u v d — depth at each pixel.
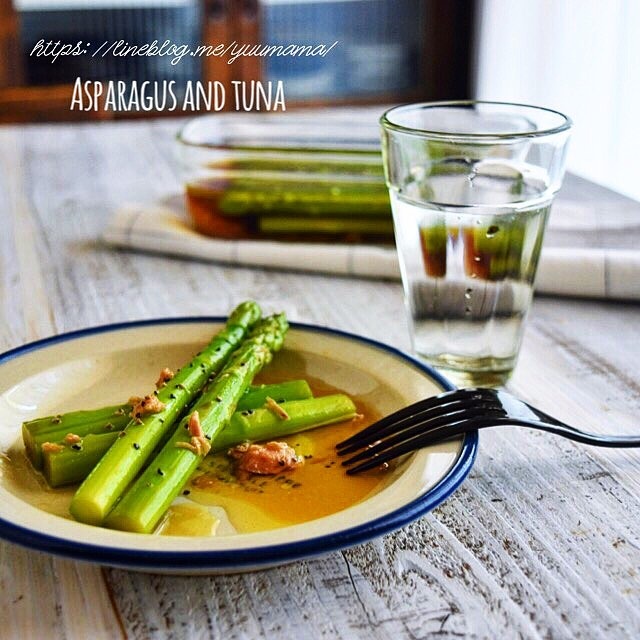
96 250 0.81
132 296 0.73
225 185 0.80
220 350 0.56
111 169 1.04
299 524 0.45
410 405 0.53
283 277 0.77
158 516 0.47
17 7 1.75
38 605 0.45
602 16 1.59
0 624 0.45
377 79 1.98
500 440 0.55
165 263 0.79
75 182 0.99
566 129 0.58
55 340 0.58
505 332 0.59
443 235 0.58
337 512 0.48
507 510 0.50
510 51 1.84
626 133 1.56
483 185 0.60
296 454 0.52
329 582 0.46
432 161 0.59
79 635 0.44
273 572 0.47
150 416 0.50
